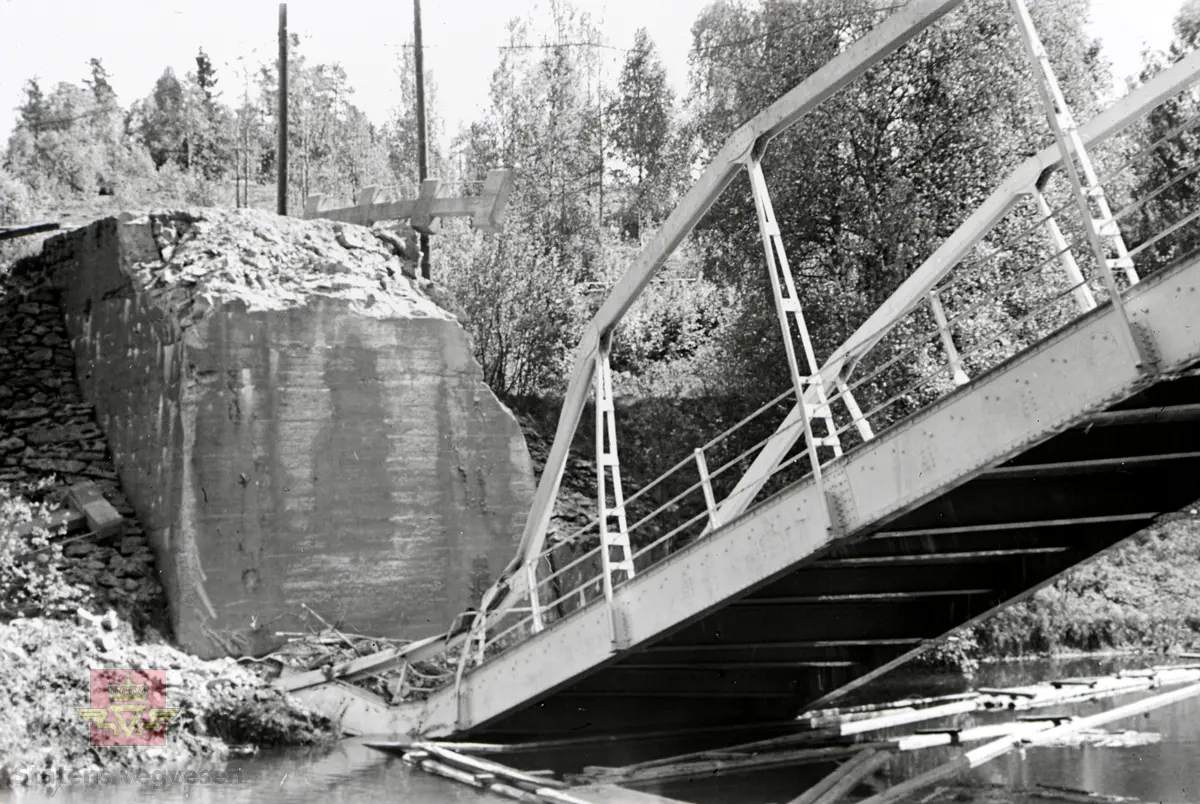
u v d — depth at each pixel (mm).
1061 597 35312
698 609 16297
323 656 22828
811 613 18188
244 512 23375
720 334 40062
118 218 26953
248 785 15984
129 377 25906
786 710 20906
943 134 33656
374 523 24438
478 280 39156
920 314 32125
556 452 18438
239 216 26859
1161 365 12930
